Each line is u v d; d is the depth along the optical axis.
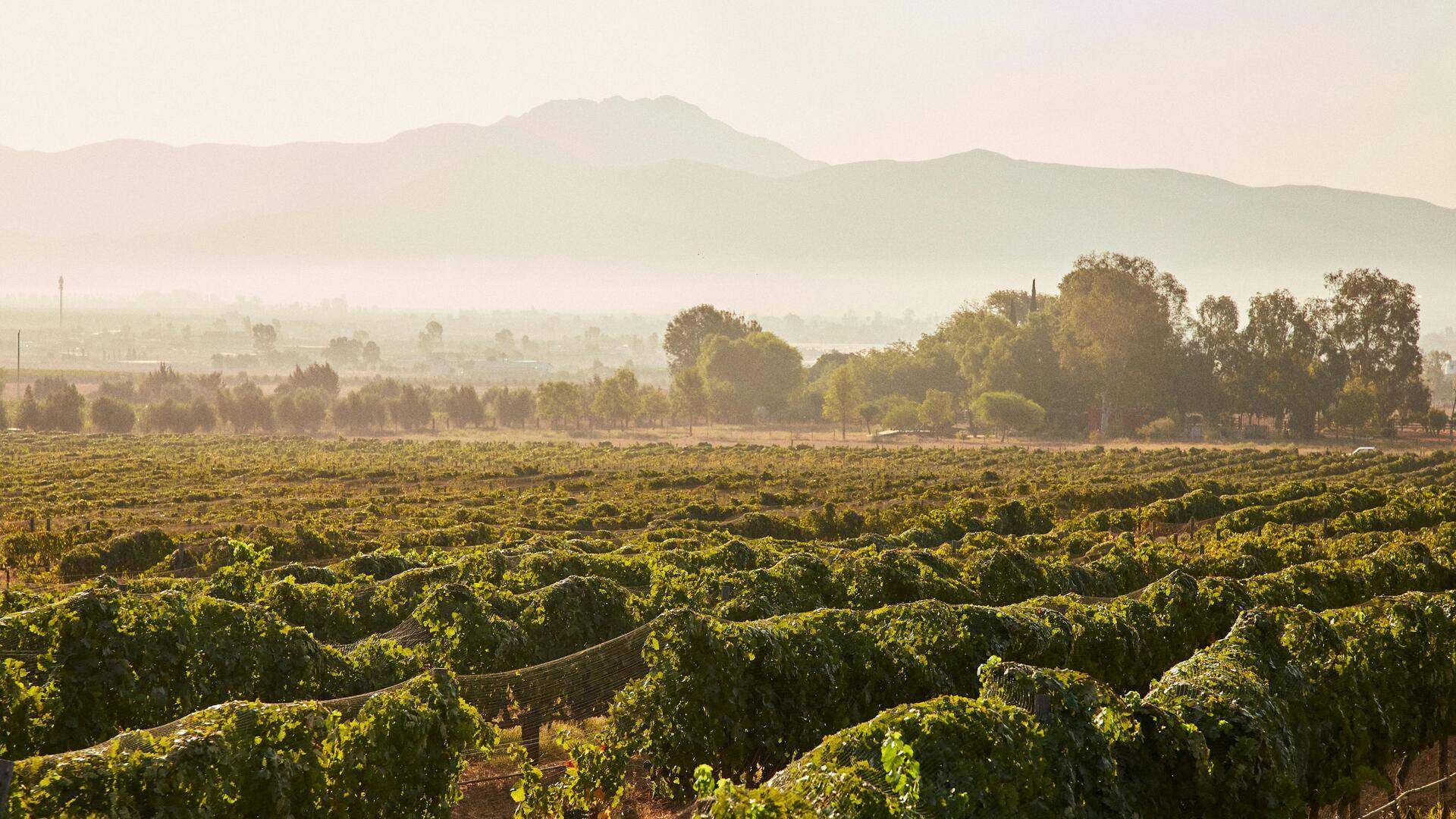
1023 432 133.25
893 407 137.12
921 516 46.62
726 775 15.04
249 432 141.62
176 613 14.10
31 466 75.44
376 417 146.38
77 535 39.50
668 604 21.81
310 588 21.03
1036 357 137.25
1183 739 12.66
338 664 16.56
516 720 15.98
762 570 23.06
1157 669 19.30
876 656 16.08
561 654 19.97
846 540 38.06
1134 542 38.16
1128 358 129.25
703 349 162.25
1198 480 69.94
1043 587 25.25
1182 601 20.00
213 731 10.63
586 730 17.02
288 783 11.05
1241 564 29.09
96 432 126.25
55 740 12.45
